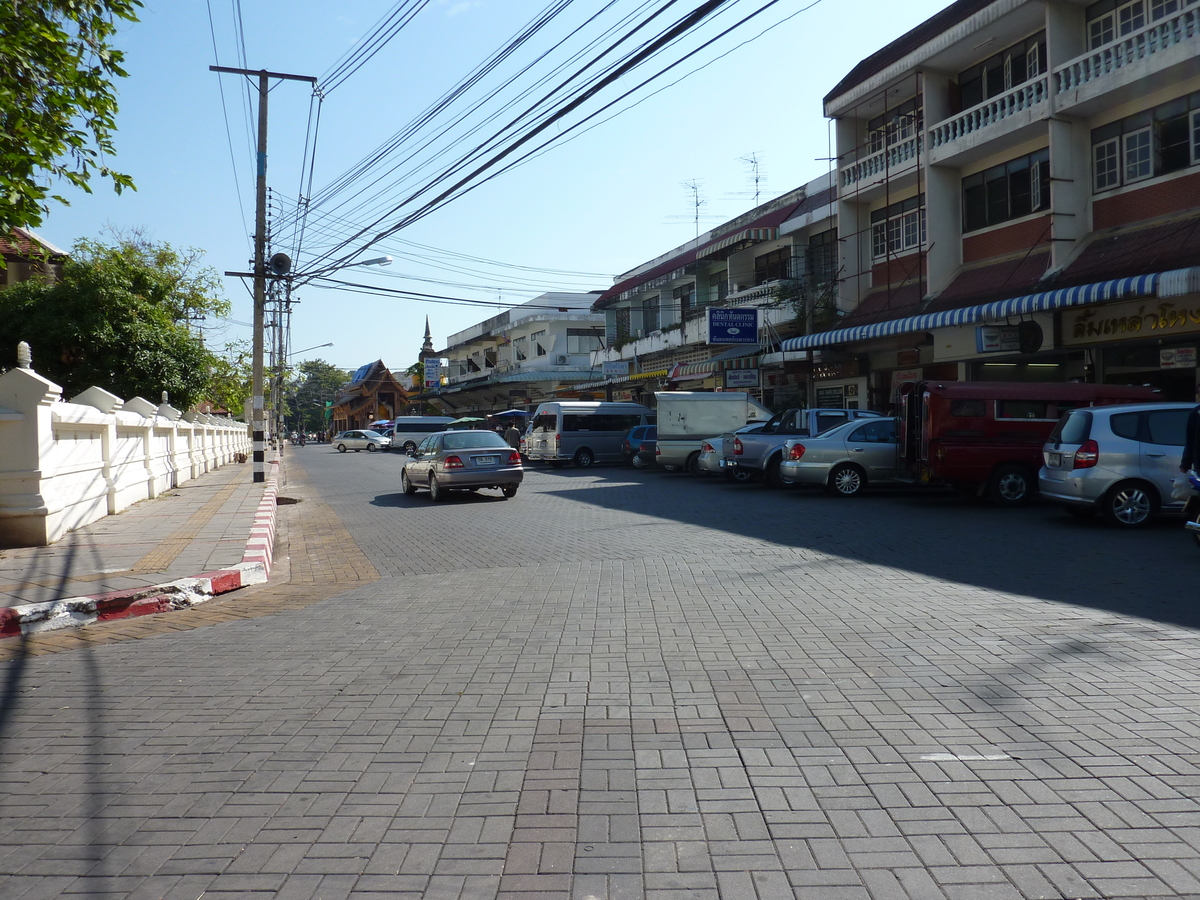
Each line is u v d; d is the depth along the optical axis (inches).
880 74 890.1
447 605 301.3
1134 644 225.6
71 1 346.9
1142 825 127.8
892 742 162.4
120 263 1022.4
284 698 198.5
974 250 843.4
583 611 282.7
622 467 1127.0
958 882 113.8
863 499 617.0
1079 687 191.9
